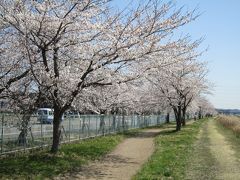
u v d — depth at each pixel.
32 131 19.94
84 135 28.72
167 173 14.61
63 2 14.45
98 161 18.61
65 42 15.73
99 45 15.94
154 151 22.95
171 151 21.91
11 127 17.50
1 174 13.51
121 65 17.11
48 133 21.61
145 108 56.38
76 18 14.69
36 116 20.12
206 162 18.61
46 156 17.16
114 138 30.64
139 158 20.34
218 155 21.47
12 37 15.44
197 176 14.81
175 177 14.09
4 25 14.21
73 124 26.34
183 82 40.38
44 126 21.20
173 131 42.59
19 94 16.69
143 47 16.06
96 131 32.03
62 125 24.27
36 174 13.88
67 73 15.68
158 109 60.78
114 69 17.11
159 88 41.34
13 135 18.03
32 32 14.56
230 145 27.53
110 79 17.03
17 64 16.25
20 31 14.14
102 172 15.57
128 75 17.23
